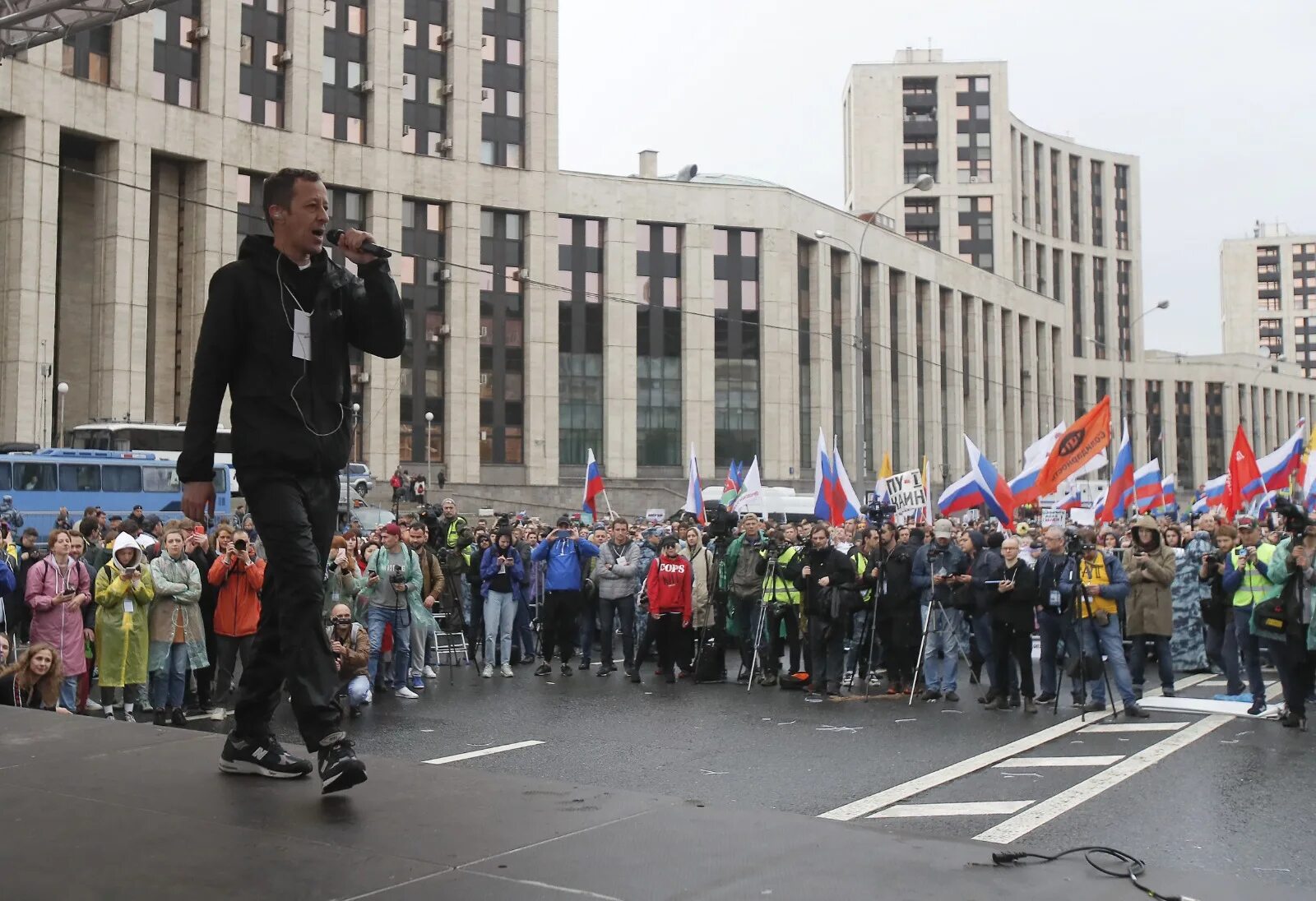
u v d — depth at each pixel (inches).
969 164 4237.2
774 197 2780.5
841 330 2947.8
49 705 402.9
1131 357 4997.5
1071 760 414.9
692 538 716.7
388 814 163.0
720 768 394.9
